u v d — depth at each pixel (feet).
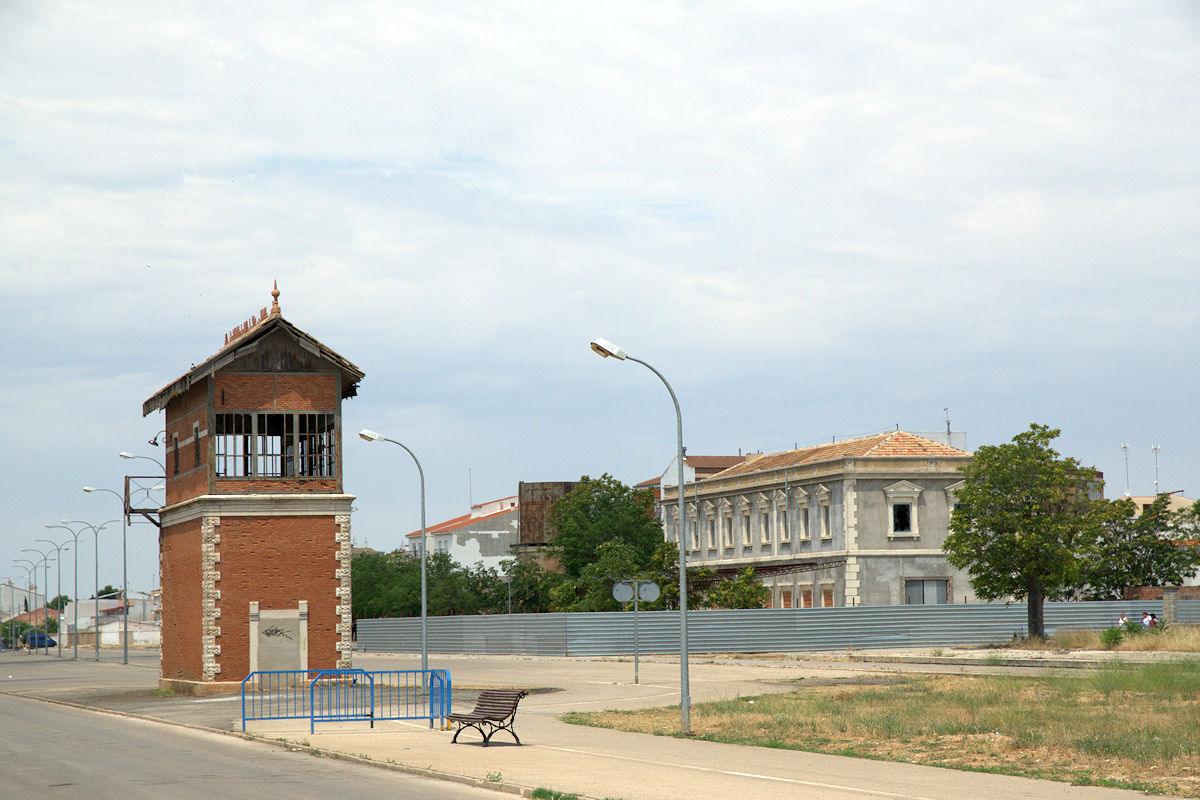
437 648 239.71
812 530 237.25
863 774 60.39
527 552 350.23
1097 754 66.64
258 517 137.90
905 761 66.23
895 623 205.26
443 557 343.46
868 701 102.73
